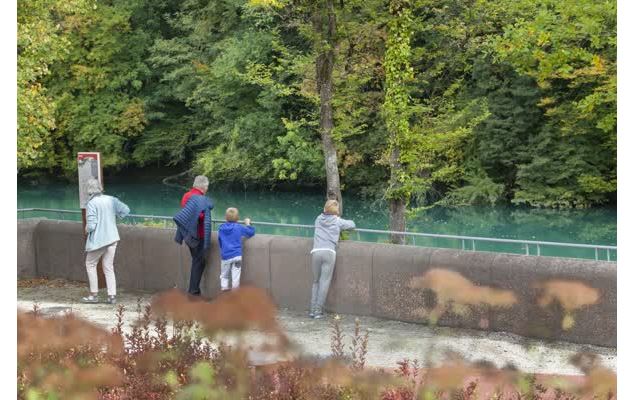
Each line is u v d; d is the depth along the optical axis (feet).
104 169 142.00
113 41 123.54
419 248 31.81
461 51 53.36
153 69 128.16
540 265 28.50
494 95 95.04
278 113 108.58
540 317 28.40
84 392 14.61
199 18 118.32
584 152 92.02
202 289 37.91
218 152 114.62
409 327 30.78
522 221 89.15
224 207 110.52
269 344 15.57
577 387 14.47
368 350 25.35
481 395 14.61
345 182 108.47
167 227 42.27
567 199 93.91
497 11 53.52
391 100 44.98
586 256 73.05
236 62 105.81
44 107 59.47
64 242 43.29
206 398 13.88
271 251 35.55
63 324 17.08
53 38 59.93
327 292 33.73
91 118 127.44
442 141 47.85
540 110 94.53
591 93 85.10
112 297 37.52
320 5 44.96
